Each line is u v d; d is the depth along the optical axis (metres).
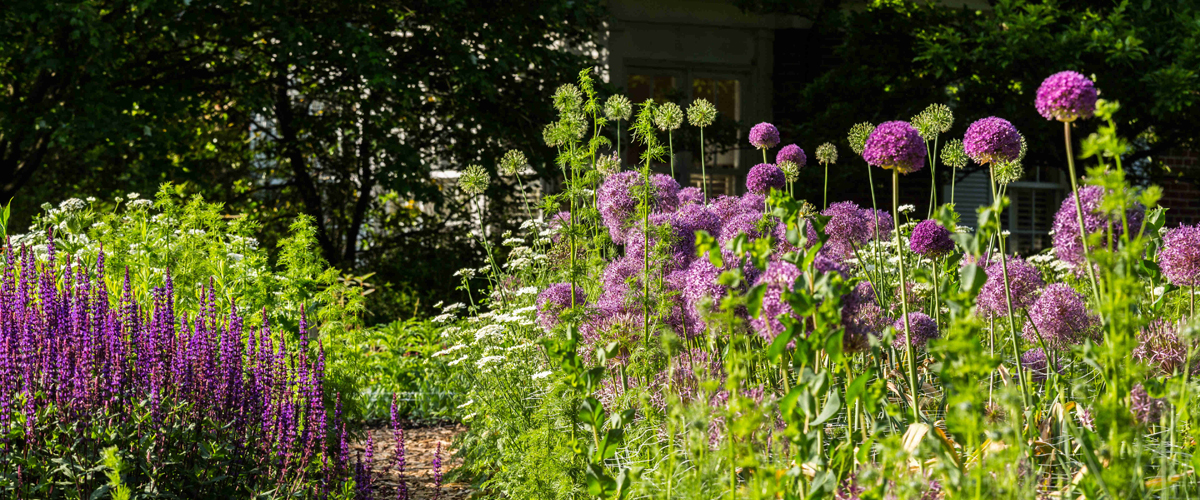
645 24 12.55
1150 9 9.90
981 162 2.94
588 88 3.56
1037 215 13.81
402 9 11.00
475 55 10.41
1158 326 2.71
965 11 10.46
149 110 9.63
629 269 3.29
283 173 13.59
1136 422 1.88
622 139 8.96
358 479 3.55
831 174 10.99
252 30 10.15
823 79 11.23
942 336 3.00
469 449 4.57
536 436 3.24
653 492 2.54
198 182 10.05
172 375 3.21
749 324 2.57
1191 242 2.56
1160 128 10.52
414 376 6.94
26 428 2.85
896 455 1.75
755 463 1.90
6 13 8.66
